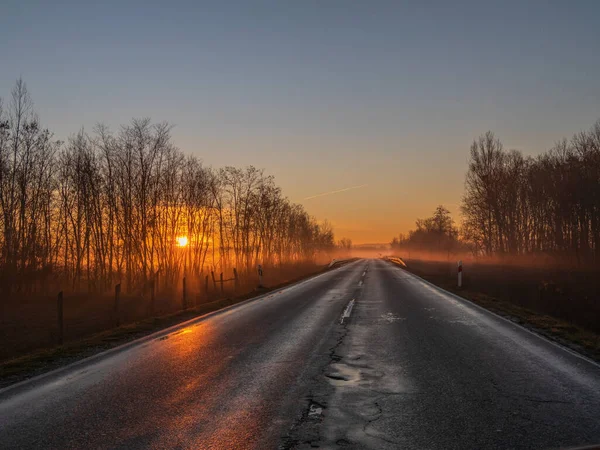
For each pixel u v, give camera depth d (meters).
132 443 4.41
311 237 82.00
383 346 9.04
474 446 4.24
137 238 31.75
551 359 7.81
